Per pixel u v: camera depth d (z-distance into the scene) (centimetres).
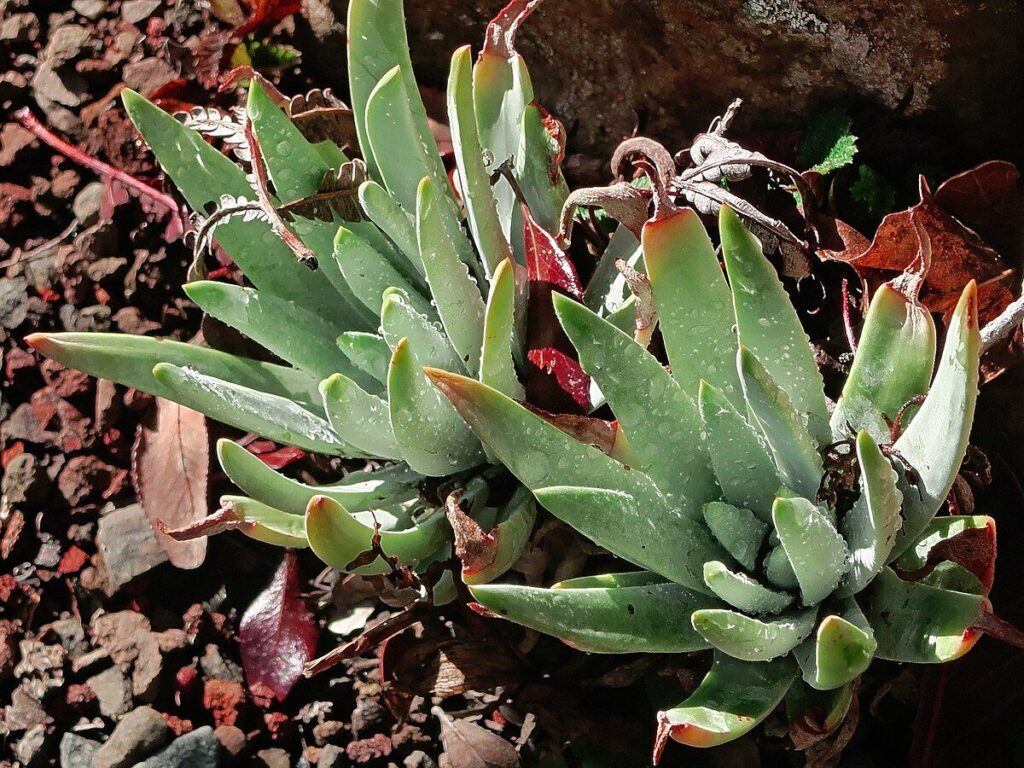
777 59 45
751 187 43
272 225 39
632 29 47
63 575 48
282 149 39
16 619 47
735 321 35
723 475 35
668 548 35
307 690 46
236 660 46
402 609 46
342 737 45
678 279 34
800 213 43
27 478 48
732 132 47
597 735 42
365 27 39
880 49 43
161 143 40
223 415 39
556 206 42
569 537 41
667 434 35
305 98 46
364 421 37
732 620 32
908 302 35
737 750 40
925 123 44
